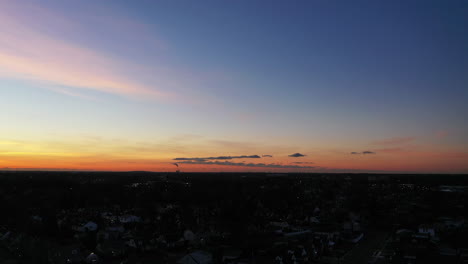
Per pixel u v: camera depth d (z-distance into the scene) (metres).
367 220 146.38
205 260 75.19
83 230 112.00
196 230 113.38
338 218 145.38
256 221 128.88
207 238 102.44
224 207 150.12
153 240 95.69
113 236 101.88
